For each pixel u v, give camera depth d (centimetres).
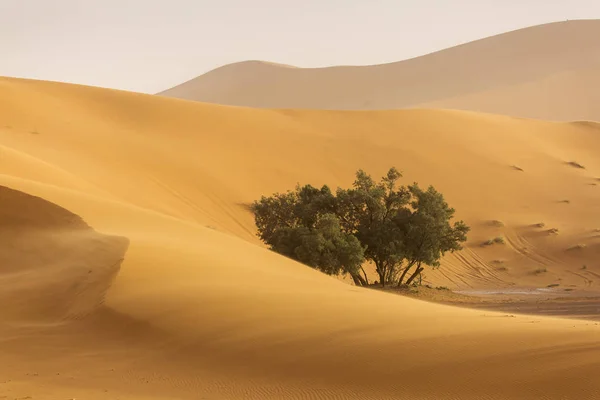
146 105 9394
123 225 4050
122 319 2748
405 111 10588
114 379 2227
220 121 9331
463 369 1942
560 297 5438
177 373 2248
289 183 8106
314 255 5216
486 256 7194
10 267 3700
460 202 8344
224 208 7238
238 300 2759
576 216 8300
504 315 2667
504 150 9769
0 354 2553
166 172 7562
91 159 7338
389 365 2042
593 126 11175
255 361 2242
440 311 2667
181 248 3506
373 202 5681
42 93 9025
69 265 3459
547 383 1789
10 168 5175
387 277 5862
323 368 2106
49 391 2092
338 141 9344
